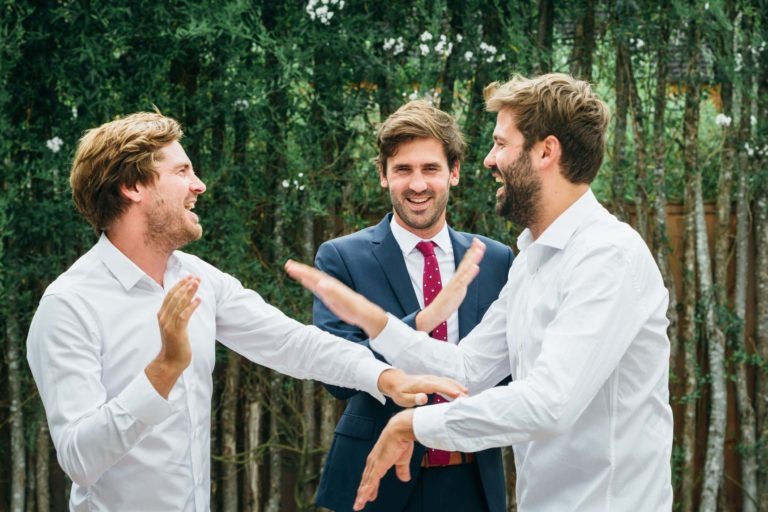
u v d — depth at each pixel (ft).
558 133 5.57
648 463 5.38
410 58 13.11
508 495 13.42
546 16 13.52
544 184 5.66
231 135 12.90
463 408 5.15
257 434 13.41
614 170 13.75
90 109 12.28
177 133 5.89
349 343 6.49
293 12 12.64
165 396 5.09
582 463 5.38
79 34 12.16
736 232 14.03
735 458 14.17
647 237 13.82
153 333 5.72
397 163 7.89
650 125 14.08
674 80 13.61
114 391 5.60
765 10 13.33
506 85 5.82
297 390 13.51
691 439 13.83
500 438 5.08
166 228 5.78
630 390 5.36
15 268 12.42
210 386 6.13
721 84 13.76
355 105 12.81
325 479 8.00
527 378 5.11
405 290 7.97
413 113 7.86
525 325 5.73
